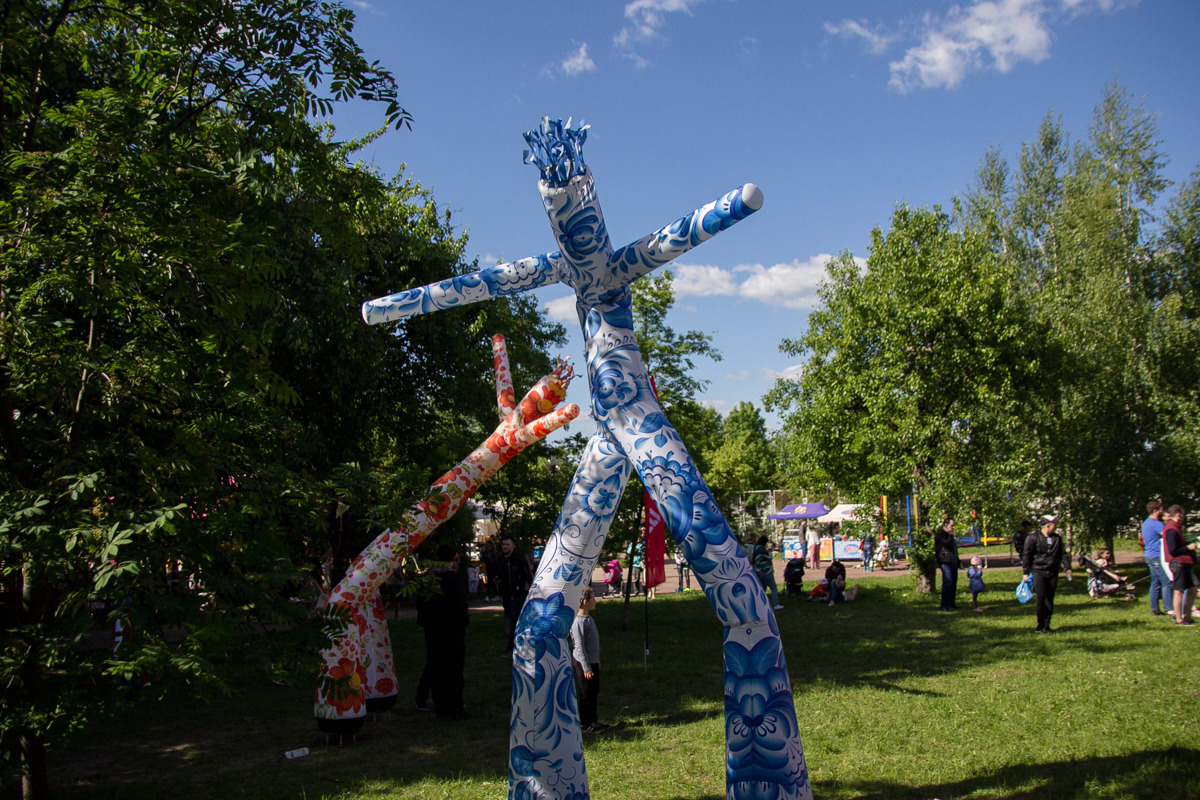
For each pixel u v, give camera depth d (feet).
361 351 37.73
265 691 30.32
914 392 50.90
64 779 19.88
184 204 12.48
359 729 22.66
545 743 13.48
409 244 43.60
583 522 14.38
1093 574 48.70
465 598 25.70
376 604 24.45
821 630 41.04
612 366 14.37
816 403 57.93
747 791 12.08
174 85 14.25
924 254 54.13
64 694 12.08
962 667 29.45
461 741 22.53
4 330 11.69
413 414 45.52
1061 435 57.77
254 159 13.94
